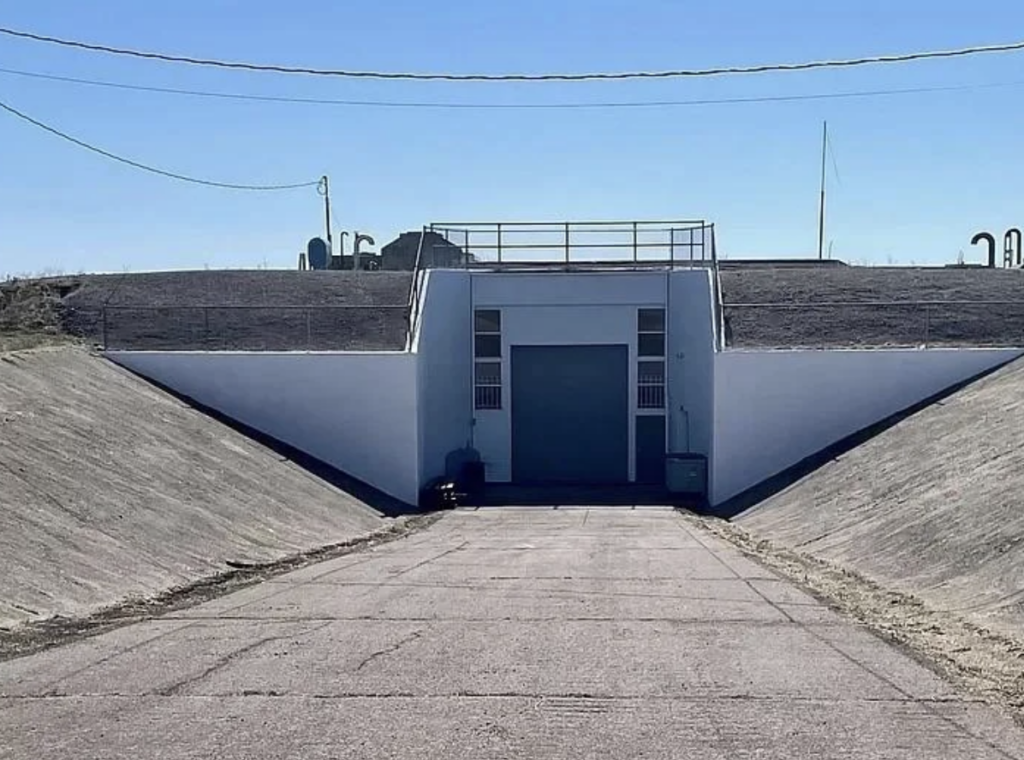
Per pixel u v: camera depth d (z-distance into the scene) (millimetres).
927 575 16688
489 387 38750
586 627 13547
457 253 39375
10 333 33125
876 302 37938
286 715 9219
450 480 33750
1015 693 10055
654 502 33469
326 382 32219
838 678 10664
